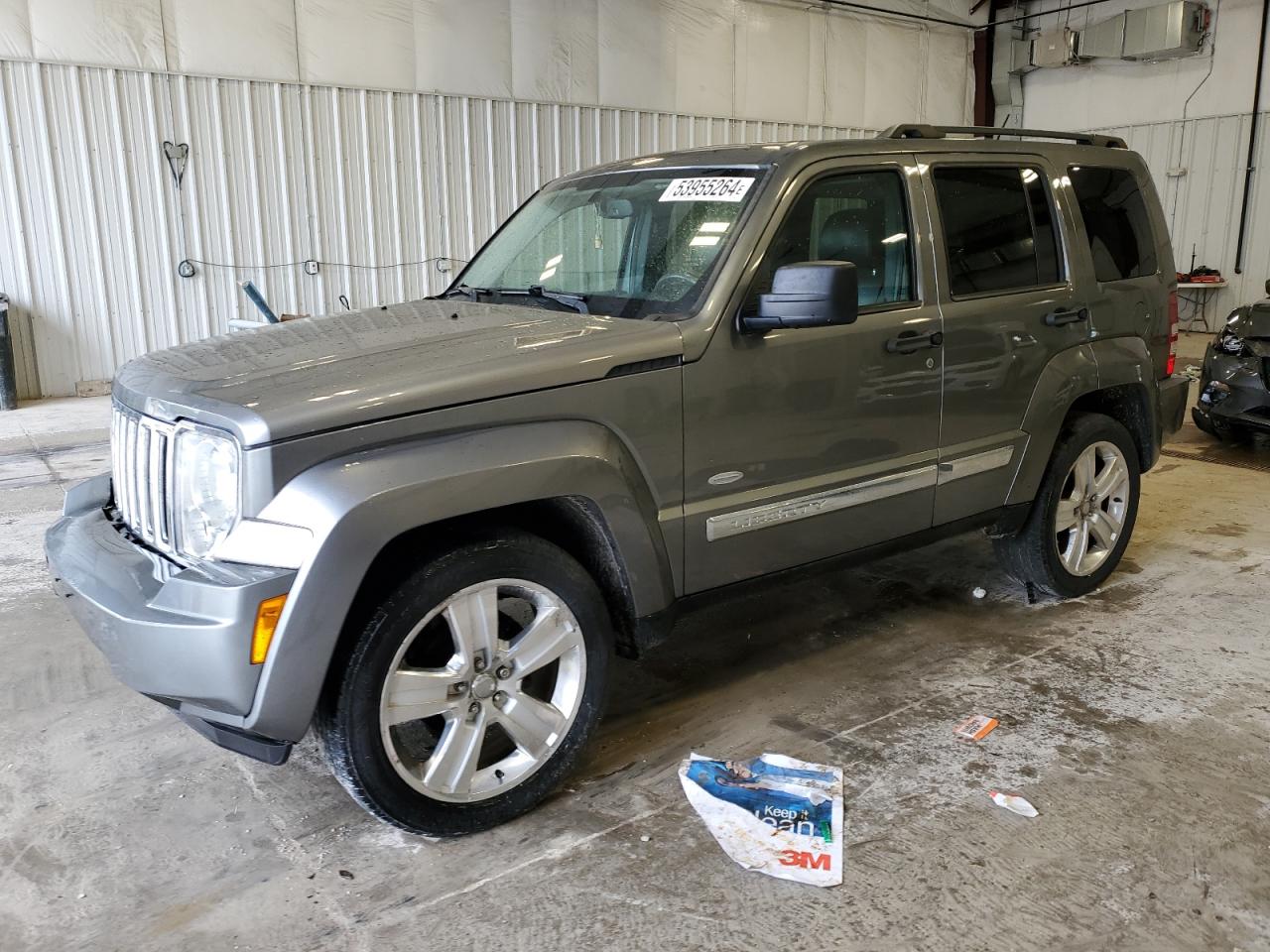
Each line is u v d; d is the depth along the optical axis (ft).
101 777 9.58
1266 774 9.36
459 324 9.61
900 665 11.93
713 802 8.96
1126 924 7.33
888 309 10.77
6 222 30.89
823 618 13.48
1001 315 11.84
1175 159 48.11
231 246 34.35
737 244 9.62
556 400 8.38
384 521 7.40
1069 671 11.68
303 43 34.22
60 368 32.50
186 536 7.84
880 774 9.46
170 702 7.91
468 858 8.25
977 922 7.36
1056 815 8.73
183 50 32.40
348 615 7.72
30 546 16.94
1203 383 22.85
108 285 32.68
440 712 8.16
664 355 8.95
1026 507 12.83
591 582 8.85
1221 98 45.88
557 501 8.66
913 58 51.98
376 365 8.18
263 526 7.27
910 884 7.82
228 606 7.11
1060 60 50.65
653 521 9.12
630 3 41.27
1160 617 13.33
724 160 10.73
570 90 40.40
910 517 11.44
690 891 7.78
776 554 10.25
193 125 32.96
